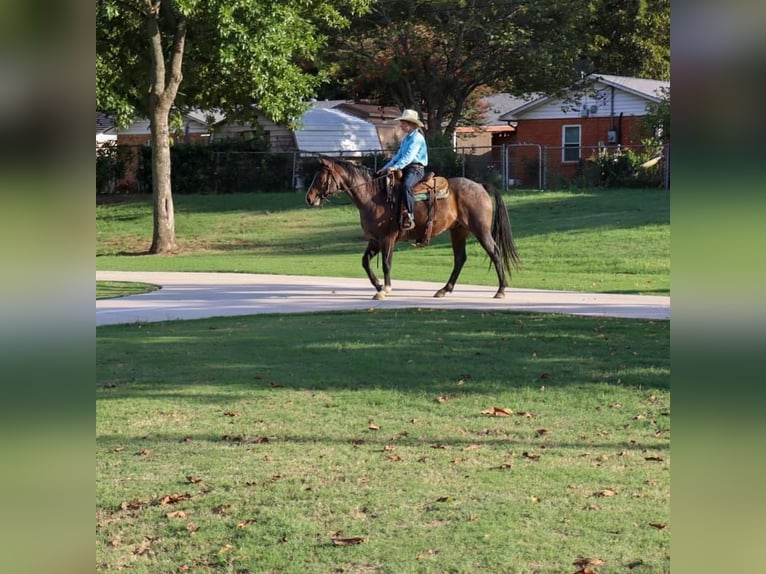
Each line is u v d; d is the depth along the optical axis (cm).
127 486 659
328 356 1152
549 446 751
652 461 702
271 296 1817
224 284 2070
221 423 838
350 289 1925
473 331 1331
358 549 536
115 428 823
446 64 4519
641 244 2492
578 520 576
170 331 1388
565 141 4706
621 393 932
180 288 2002
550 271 2269
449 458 720
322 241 3184
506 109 5662
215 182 4397
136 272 2441
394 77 4406
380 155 4091
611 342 1223
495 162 4178
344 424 830
